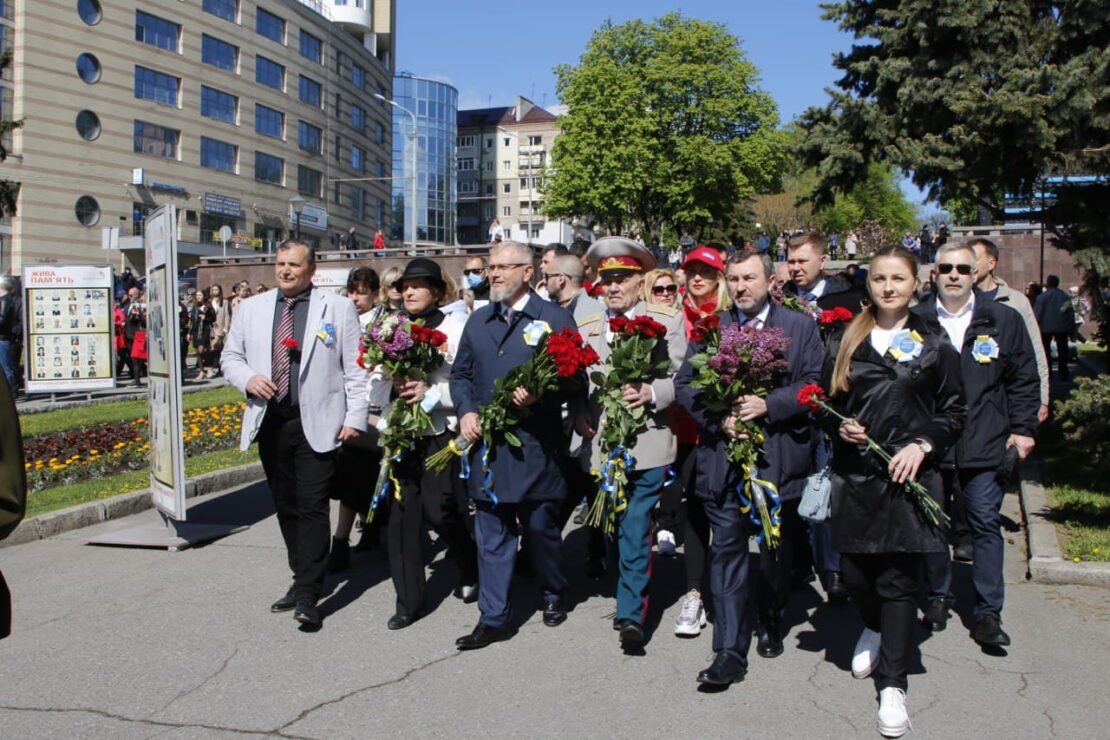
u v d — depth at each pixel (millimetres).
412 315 6363
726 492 4824
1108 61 9312
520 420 5438
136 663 5273
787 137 13344
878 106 11781
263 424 6109
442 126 103812
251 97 63281
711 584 4879
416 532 5910
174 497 7566
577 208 54656
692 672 5043
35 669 5203
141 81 54906
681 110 54125
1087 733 4266
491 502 5414
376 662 5250
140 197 54844
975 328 5340
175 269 7512
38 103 49000
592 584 6762
